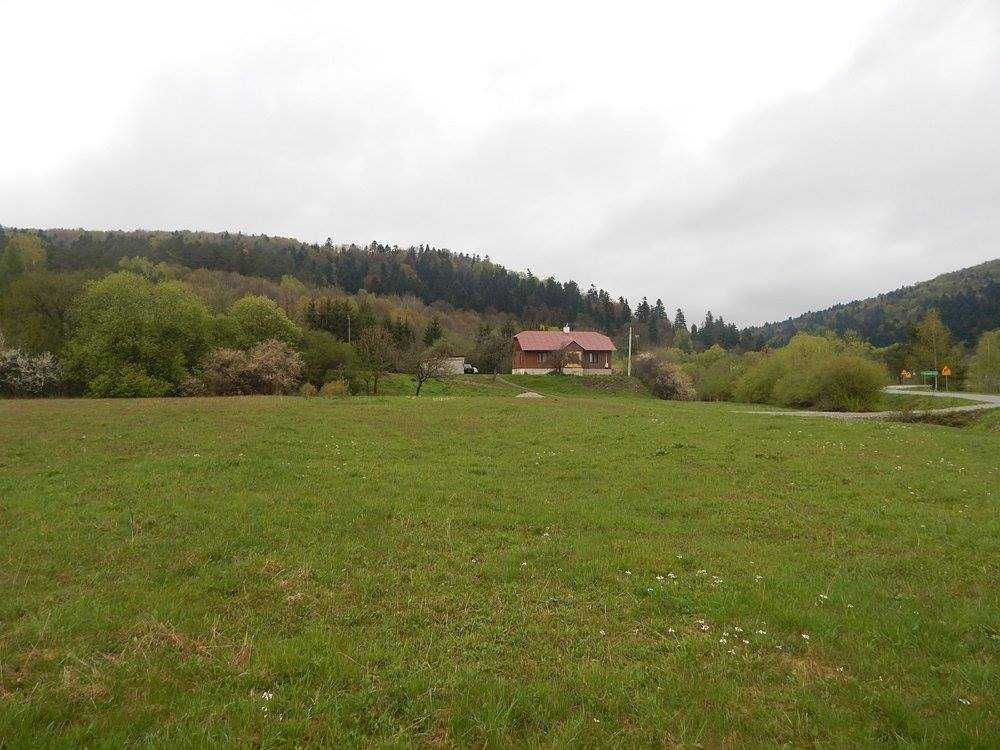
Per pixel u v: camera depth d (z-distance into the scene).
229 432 23.39
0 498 12.98
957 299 191.62
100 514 11.88
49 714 5.26
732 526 13.16
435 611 8.05
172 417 27.33
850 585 9.48
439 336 126.88
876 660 6.88
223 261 169.25
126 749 4.82
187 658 6.45
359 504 13.45
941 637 7.50
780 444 23.78
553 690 6.02
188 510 12.34
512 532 12.05
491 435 25.53
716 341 193.88
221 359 59.09
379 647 6.87
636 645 7.20
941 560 10.89
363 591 8.59
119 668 6.14
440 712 5.57
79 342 55.84
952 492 16.23
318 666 6.32
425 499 14.33
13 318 59.75
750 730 5.46
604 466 19.45
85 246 162.38
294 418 28.33
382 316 142.62
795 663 6.84
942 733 5.30
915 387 88.25
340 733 5.16
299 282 171.00
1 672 5.96
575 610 8.22
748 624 7.83
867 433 27.31
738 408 53.25
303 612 7.87
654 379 100.62
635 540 11.76
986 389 77.75
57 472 15.63
